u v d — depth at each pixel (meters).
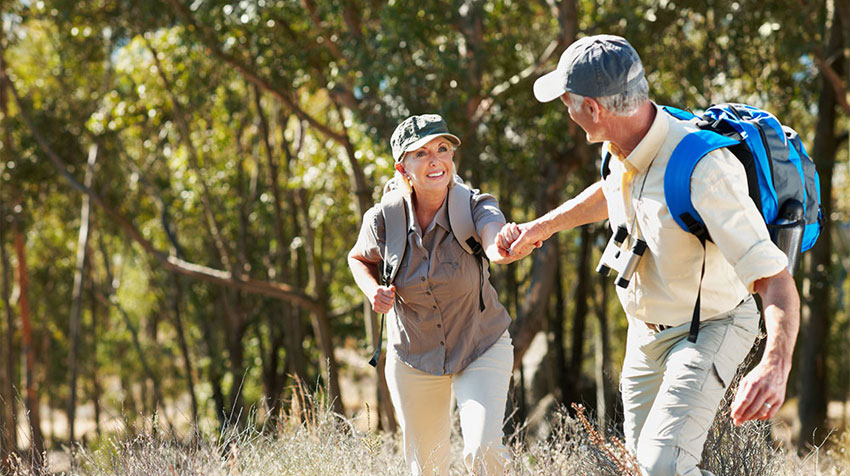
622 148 2.88
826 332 14.20
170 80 16.75
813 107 15.96
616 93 2.76
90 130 19.77
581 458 3.87
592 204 3.48
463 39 13.61
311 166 17.48
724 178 2.63
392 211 3.84
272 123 21.27
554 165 15.60
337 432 4.39
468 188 3.89
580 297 21.89
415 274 3.78
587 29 12.92
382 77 11.44
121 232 24.81
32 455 4.26
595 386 22.08
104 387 32.84
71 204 24.91
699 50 13.25
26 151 19.98
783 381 2.41
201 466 4.02
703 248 2.78
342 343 25.22
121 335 29.16
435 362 3.87
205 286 25.48
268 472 4.11
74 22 14.91
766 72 13.64
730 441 3.76
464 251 3.78
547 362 18.98
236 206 21.69
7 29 18.91
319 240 22.91
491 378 3.79
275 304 24.31
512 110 14.97
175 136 19.98
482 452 3.56
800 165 2.89
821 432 12.70
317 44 13.29
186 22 13.08
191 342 31.92
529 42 15.74
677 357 2.88
